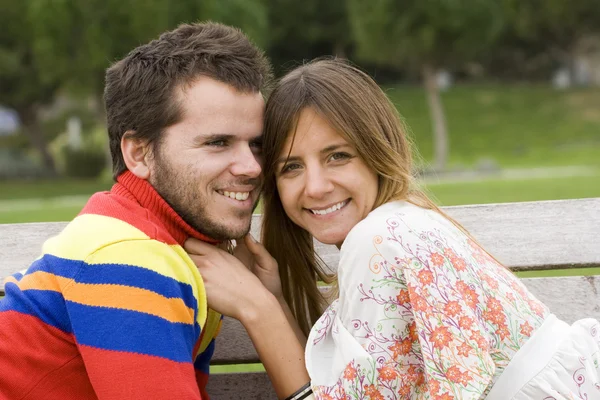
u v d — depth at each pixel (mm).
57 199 19516
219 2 23781
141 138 2000
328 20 40125
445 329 1889
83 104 40875
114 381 1736
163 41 2033
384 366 1926
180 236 2043
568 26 40219
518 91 42844
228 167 1994
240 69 2012
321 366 2016
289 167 2184
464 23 25953
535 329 2037
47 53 21922
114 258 1823
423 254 1963
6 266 2494
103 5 21359
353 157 2158
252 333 2049
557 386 1943
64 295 1820
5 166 29500
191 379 1806
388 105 2256
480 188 14266
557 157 28391
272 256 2424
